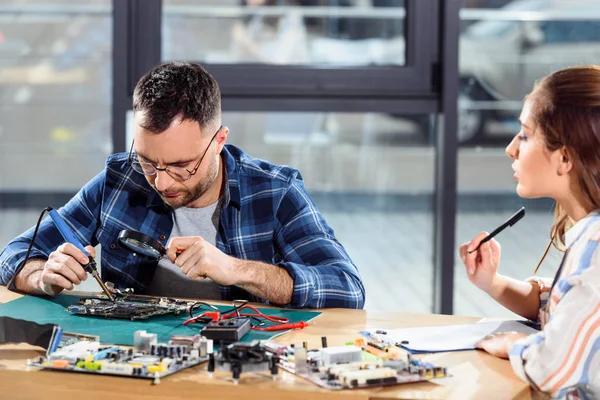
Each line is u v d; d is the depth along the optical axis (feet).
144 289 6.16
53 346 4.29
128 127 9.14
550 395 4.10
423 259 16.66
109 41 18.02
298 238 6.09
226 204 6.08
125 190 6.24
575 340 4.07
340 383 3.93
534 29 11.64
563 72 4.62
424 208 19.93
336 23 9.70
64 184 19.34
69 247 5.55
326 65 9.18
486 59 11.61
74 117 18.84
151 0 9.04
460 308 12.50
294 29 9.78
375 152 19.56
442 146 9.21
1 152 18.97
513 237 15.62
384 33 9.59
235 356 4.10
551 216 15.92
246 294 6.04
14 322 4.47
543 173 4.63
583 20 11.59
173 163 5.38
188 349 4.29
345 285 5.63
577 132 4.46
